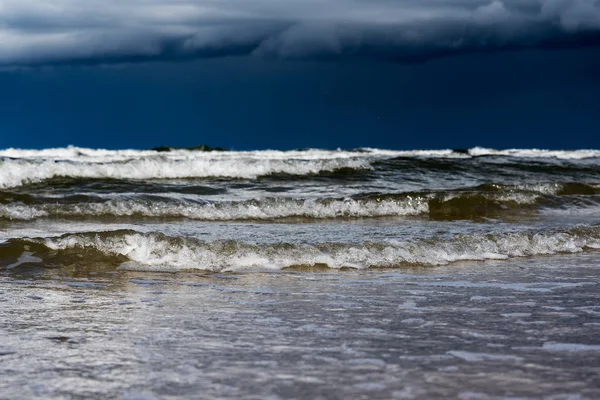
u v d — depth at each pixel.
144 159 16.75
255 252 6.93
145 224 9.81
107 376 3.46
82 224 9.68
